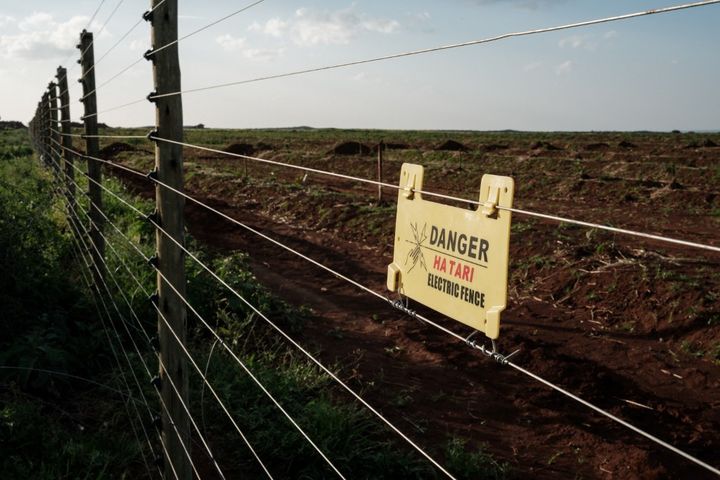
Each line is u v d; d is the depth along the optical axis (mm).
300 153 33375
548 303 8562
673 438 5102
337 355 6656
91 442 4184
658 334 7375
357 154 33250
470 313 1665
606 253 9414
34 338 5082
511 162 26484
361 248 11883
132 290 6445
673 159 25531
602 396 5812
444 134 69562
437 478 4469
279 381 5395
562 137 52375
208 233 12766
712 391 6012
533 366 6449
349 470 4383
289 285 9422
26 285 5824
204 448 4461
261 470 4340
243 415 4746
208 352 5738
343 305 8492
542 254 9773
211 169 23156
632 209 17062
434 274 1799
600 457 4883
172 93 2809
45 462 3959
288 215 14922
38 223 7410
